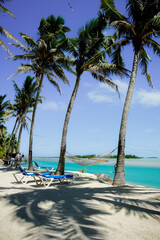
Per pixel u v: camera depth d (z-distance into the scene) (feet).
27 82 72.49
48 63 53.06
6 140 107.14
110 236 9.34
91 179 36.22
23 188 23.32
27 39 46.06
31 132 48.08
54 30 48.32
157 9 31.55
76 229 10.10
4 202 15.52
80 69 41.55
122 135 30.37
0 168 53.57
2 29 32.42
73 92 40.27
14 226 10.53
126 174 68.03
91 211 13.39
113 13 33.53
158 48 33.86
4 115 85.15
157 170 85.61
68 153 32.22
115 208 14.30
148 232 9.98
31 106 78.84
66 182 30.30
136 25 32.35
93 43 41.88
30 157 47.24
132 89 31.50
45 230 9.91
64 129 38.24
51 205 14.87
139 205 15.35
